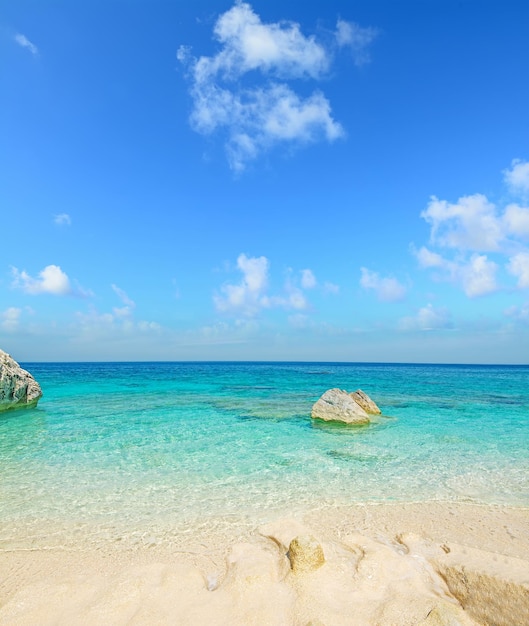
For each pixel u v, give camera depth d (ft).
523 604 17.49
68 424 74.28
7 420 78.54
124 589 20.90
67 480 42.42
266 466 47.91
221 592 20.85
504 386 169.58
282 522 31.12
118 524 31.91
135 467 47.26
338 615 18.42
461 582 20.72
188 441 60.90
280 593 20.43
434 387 161.79
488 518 33.45
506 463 49.83
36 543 28.78
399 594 20.12
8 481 42.06
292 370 365.61
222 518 33.09
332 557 23.88
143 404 102.06
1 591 22.76
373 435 65.67
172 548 28.07
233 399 113.50
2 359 89.66
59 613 19.30
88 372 289.74
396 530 30.86
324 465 48.49
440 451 55.57
